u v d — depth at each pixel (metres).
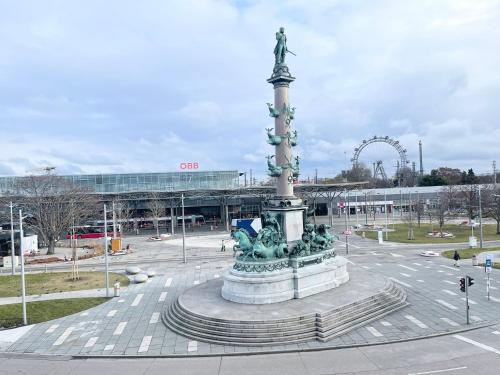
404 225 127.06
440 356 28.31
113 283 55.50
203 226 150.25
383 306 38.22
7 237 84.94
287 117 44.28
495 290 45.31
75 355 31.12
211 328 33.53
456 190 138.62
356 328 33.97
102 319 39.59
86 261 78.38
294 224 44.31
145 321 38.47
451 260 65.12
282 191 44.78
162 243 104.19
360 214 166.88
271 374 26.52
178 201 138.88
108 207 122.75
